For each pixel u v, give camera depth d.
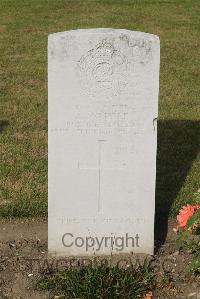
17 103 4.26
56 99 2.38
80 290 2.33
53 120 2.41
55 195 2.50
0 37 6.24
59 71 2.35
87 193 2.50
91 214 2.53
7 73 4.97
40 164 3.32
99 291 2.32
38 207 2.87
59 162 2.46
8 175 3.18
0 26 6.72
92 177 2.48
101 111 2.41
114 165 2.48
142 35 2.33
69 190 2.49
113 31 2.33
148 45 2.34
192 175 3.24
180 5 7.94
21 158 3.38
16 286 2.40
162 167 3.34
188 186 3.11
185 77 4.97
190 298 2.36
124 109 2.41
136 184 2.50
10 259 2.56
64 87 2.37
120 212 2.53
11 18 7.10
